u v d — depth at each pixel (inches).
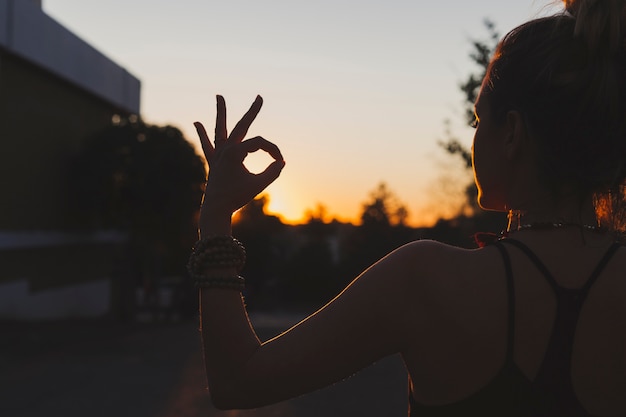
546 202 53.1
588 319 49.0
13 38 794.2
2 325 677.9
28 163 879.1
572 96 51.1
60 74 918.4
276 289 1598.2
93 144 984.9
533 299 49.4
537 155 52.7
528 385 48.1
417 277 50.7
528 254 50.8
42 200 915.4
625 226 54.3
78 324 768.3
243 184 55.1
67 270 1007.6
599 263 50.6
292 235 1777.8
